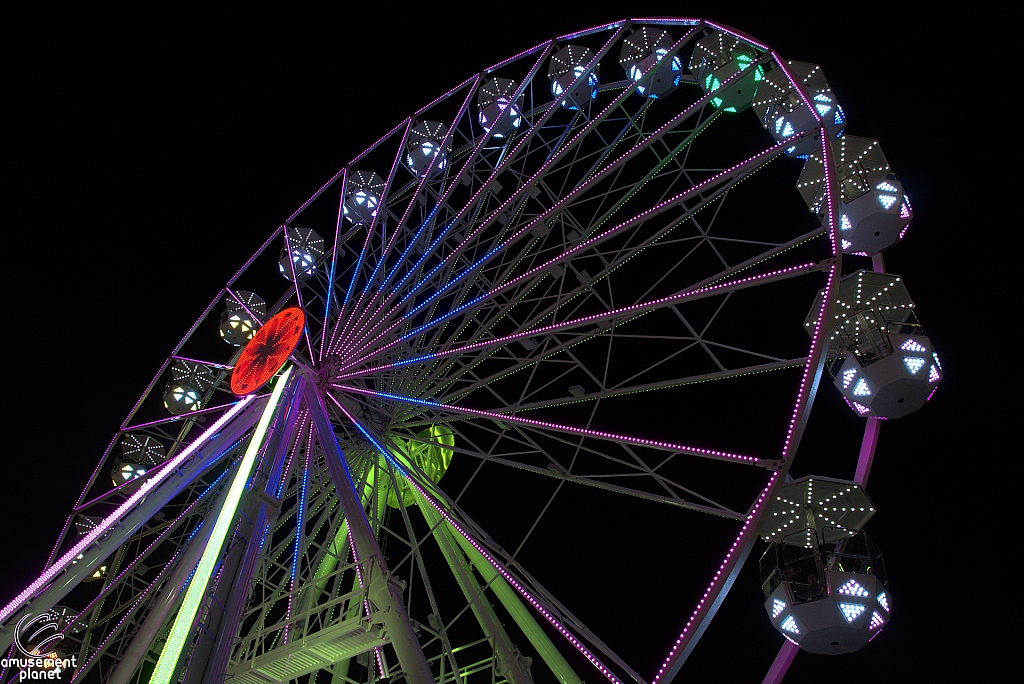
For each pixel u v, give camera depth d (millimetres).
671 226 15469
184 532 17922
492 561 13719
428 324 17047
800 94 14758
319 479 17094
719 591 11125
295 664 12328
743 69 16156
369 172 21422
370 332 17703
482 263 16906
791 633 12461
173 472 12656
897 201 14969
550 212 16328
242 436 14617
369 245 19141
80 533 18438
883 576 12578
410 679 10320
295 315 15922
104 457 19203
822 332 11945
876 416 14359
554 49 20750
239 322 20641
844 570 12305
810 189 16391
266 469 11414
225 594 9031
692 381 14445
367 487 18062
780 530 12930
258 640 13016
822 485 12758
